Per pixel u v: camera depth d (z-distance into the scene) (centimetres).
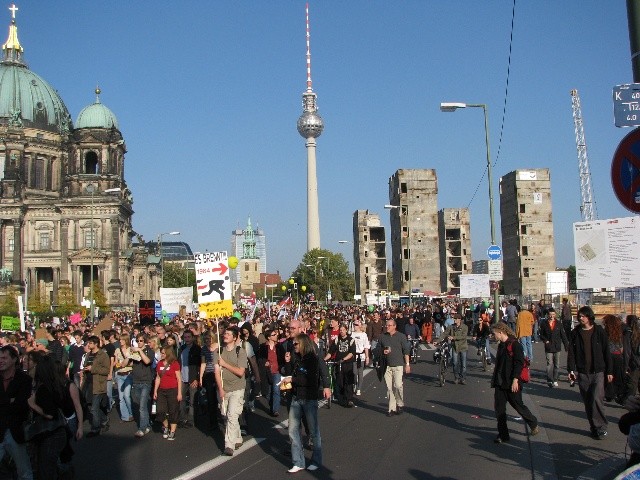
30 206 12350
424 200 12281
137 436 1727
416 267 12088
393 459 1337
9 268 12319
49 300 11894
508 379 1461
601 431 1441
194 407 2066
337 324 2216
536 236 8975
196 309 4694
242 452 1478
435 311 4750
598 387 1437
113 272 11819
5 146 12825
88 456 1495
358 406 2117
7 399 1023
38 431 1012
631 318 1923
